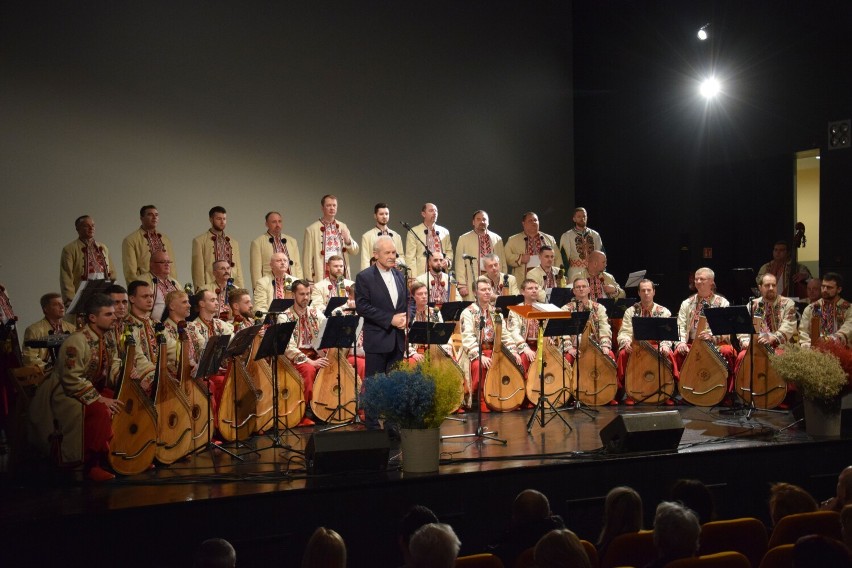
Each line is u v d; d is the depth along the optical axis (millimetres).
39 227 10273
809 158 11117
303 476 5598
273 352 6609
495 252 11258
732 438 6820
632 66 12984
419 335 6867
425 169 12883
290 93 11867
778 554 3697
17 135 10164
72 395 5590
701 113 11914
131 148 10820
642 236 12891
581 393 8938
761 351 8453
